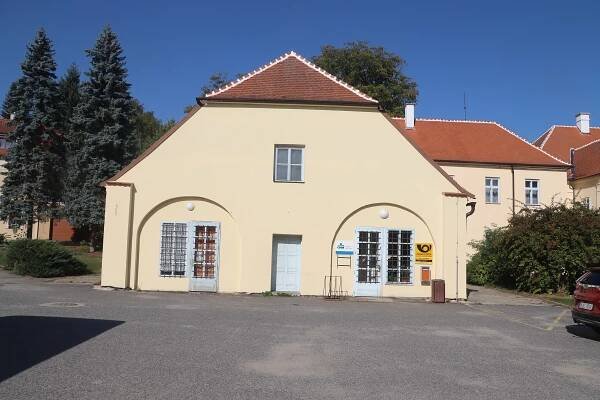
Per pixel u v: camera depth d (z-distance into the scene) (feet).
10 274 82.58
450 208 69.41
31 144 129.18
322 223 69.15
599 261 75.10
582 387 27.68
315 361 31.27
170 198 68.69
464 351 35.88
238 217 68.69
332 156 69.92
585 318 42.96
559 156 140.87
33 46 130.82
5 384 24.36
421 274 69.21
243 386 25.48
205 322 43.70
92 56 127.24
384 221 69.82
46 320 41.70
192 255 68.54
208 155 69.36
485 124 136.98
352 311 54.75
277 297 65.62
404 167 70.18
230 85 72.18
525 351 36.86
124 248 67.26
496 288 87.51
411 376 28.60
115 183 67.92
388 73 171.53
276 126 69.87
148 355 30.96
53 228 153.28
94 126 126.41
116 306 51.65
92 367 27.84
